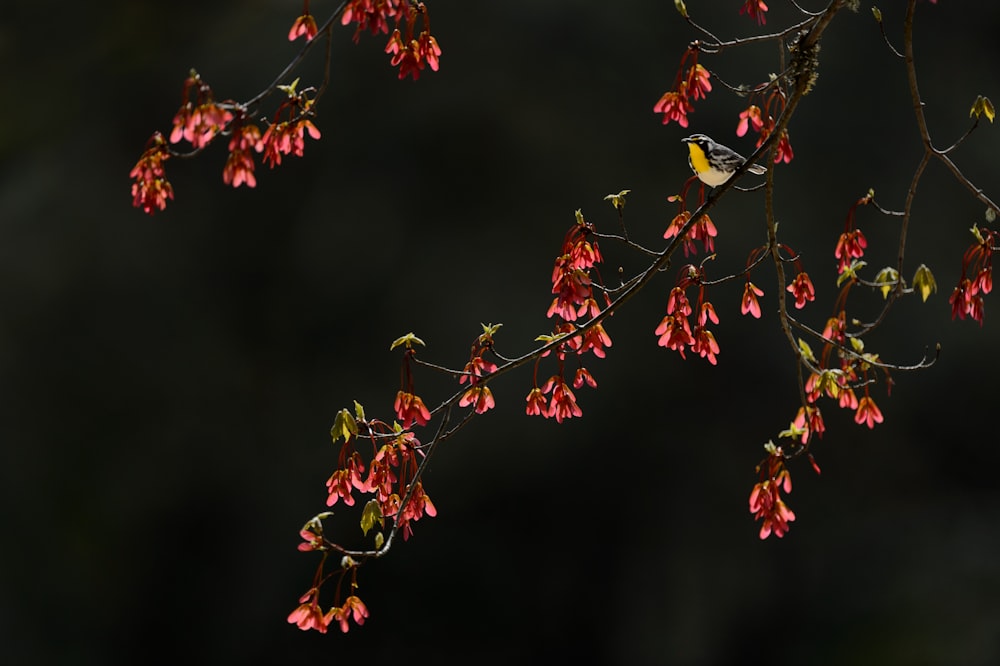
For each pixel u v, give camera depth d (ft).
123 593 52.65
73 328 54.90
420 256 55.42
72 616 51.39
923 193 58.13
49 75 64.03
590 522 54.39
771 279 55.52
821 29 13.93
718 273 55.31
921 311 56.13
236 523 54.13
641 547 54.29
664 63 59.06
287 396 55.16
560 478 54.03
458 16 59.31
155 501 53.62
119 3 66.33
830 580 53.26
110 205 58.08
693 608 53.52
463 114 57.06
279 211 57.82
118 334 55.11
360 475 14.17
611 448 54.44
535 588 54.34
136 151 60.39
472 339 54.24
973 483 55.21
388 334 54.80
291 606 53.47
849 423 55.26
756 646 53.01
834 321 14.44
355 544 53.93
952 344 55.57
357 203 56.80
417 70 13.16
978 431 55.26
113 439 53.93
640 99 58.23
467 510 54.08
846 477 55.26
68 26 66.39
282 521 53.88
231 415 55.06
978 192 13.71
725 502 54.54
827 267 56.29
